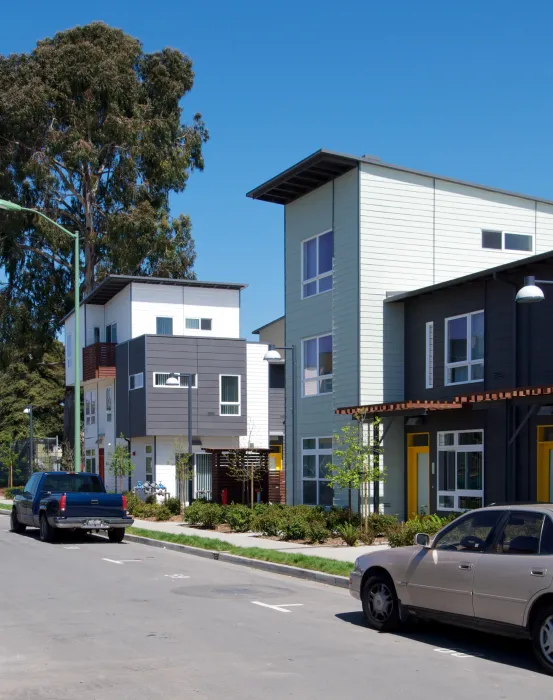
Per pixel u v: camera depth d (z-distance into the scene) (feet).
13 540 74.69
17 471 172.65
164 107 160.66
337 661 28.09
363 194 81.51
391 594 32.91
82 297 157.58
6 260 161.27
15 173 152.66
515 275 67.87
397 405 68.39
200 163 168.55
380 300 81.61
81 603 39.50
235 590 44.24
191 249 166.71
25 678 25.29
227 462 105.29
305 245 90.79
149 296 131.34
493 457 69.21
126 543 72.79
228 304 136.05
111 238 153.28
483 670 27.17
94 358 135.44
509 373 68.28
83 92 151.94
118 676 25.61
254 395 130.21
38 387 196.54
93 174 159.63
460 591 29.66
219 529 78.23
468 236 85.56
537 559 27.45
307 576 49.21
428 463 78.02
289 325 92.53
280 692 24.04
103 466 142.51
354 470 65.67
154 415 121.08
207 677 25.59
